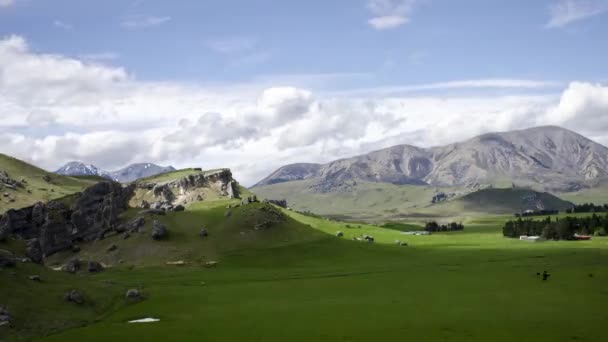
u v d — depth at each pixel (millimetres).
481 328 87125
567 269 157375
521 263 181500
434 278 150875
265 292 135375
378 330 88000
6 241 174750
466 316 96562
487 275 153250
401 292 128250
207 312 110125
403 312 102438
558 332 83312
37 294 112562
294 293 132625
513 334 82812
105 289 131875
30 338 91688
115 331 94250
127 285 147250
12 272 120688
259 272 182625
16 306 102750
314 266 196250
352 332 87312
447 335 83375
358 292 130875
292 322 96625
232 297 128500
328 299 121688
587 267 160125
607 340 78562
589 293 117000
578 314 95562
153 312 111812
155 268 196125
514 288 127875
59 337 91875
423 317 96938
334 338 83875
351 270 178500
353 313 103062
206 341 84750
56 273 136625
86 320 106125
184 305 118938
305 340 83375
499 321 91625
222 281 159625
